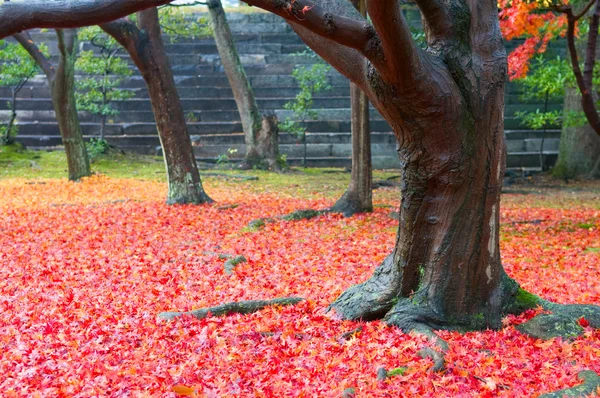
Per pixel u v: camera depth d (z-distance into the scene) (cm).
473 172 577
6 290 793
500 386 464
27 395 462
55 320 648
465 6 564
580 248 1067
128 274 889
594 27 1106
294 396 450
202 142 2545
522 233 1226
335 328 607
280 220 1349
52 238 1162
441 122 550
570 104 2203
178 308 696
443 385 464
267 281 829
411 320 589
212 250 1055
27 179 2030
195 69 2812
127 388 473
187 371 499
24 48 2020
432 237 594
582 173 2253
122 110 2673
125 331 612
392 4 455
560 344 539
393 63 503
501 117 580
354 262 963
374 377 484
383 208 1491
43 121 2622
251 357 536
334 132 2659
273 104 2723
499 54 572
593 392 432
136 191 1842
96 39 2358
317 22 482
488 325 595
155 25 1516
